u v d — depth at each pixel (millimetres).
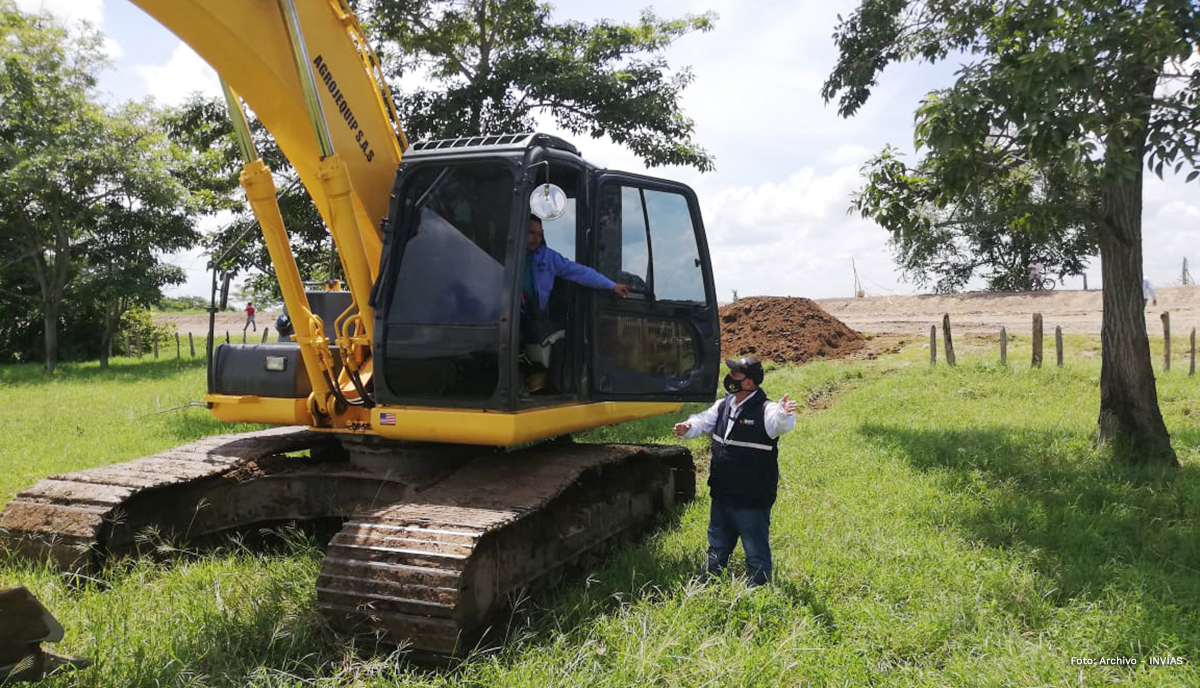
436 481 5141
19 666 2955
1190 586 4793
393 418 4805
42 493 5059
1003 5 7594
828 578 4902
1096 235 8430
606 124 14719
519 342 4906
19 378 20531
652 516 6668
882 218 8070
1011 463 7867
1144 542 5648
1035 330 14102
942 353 16594
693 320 6172
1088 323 19672
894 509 6488
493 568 4289
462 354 4672
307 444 6004
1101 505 6641
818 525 6059
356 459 5367
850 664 3750
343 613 3951
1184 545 5512
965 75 6320
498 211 4754
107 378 19172
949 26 8438
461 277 4750
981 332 19156
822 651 3814
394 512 4277
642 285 5691
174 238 24734
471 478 4871
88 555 4668
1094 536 5672
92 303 24750
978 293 27141
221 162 16156
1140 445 8000
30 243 22891
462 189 4840
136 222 24906
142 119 23281
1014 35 6797
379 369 4840
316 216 13719
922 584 4781
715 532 4949
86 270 23281
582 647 3809
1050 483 7262
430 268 4812
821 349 18000
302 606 4332
